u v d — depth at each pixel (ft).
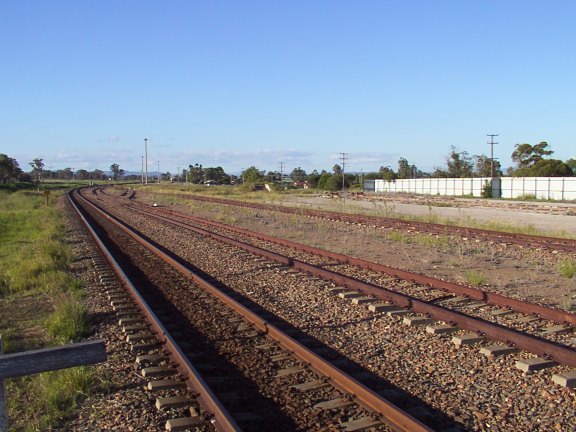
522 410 20.97
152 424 20.24
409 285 42.96
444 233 78.43
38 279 51.11
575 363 24.35
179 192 298.76
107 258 61.52
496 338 28.45
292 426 19.65
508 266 53.42
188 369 24.02
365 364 26.09
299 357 26.55
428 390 22.86
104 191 355.36
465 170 396.78
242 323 33.17
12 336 33.40
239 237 81.92
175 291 43.65
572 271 47.55
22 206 185.98
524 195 206.80
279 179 545.85
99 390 23.95
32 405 22.62
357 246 69.97
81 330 33.32
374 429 19.06
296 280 46.06
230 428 18.24
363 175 376.68
